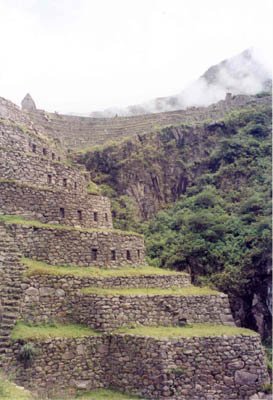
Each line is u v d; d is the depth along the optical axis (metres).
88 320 21.98
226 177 52.00
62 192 27.23
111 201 50.06
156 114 65.25
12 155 26.59
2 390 14.88
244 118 59.12
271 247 38.06
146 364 20.45
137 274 25.22
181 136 58.06
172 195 54.22
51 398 18.14
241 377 21.42
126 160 53.50
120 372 20.88
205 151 57.69
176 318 23.70
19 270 21.72
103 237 26.11
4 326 19.78
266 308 37.34
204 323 24.30
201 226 42.84
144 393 20.20
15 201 25.00
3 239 22.66
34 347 19.22
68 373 19.98
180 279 26.77
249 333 22.47
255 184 49.22
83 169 42.19
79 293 22.48
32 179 27.33
